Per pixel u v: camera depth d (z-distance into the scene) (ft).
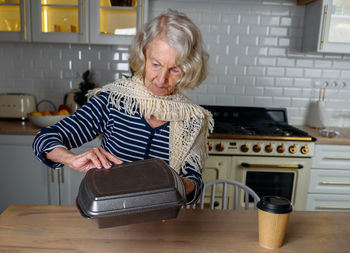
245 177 8.18
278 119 9.89
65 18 8.41
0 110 8.66
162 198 2.43
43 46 9.41
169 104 3.79
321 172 8.30
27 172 7.97
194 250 3.03
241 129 8.66
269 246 3.11
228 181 5.10
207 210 3.92
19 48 9.39
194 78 3.50
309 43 9.16
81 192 2.56
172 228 3.43
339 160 8.26
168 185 2.51
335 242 3.30
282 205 3.01
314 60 9.81
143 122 3.74
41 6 8.17
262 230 3.11
